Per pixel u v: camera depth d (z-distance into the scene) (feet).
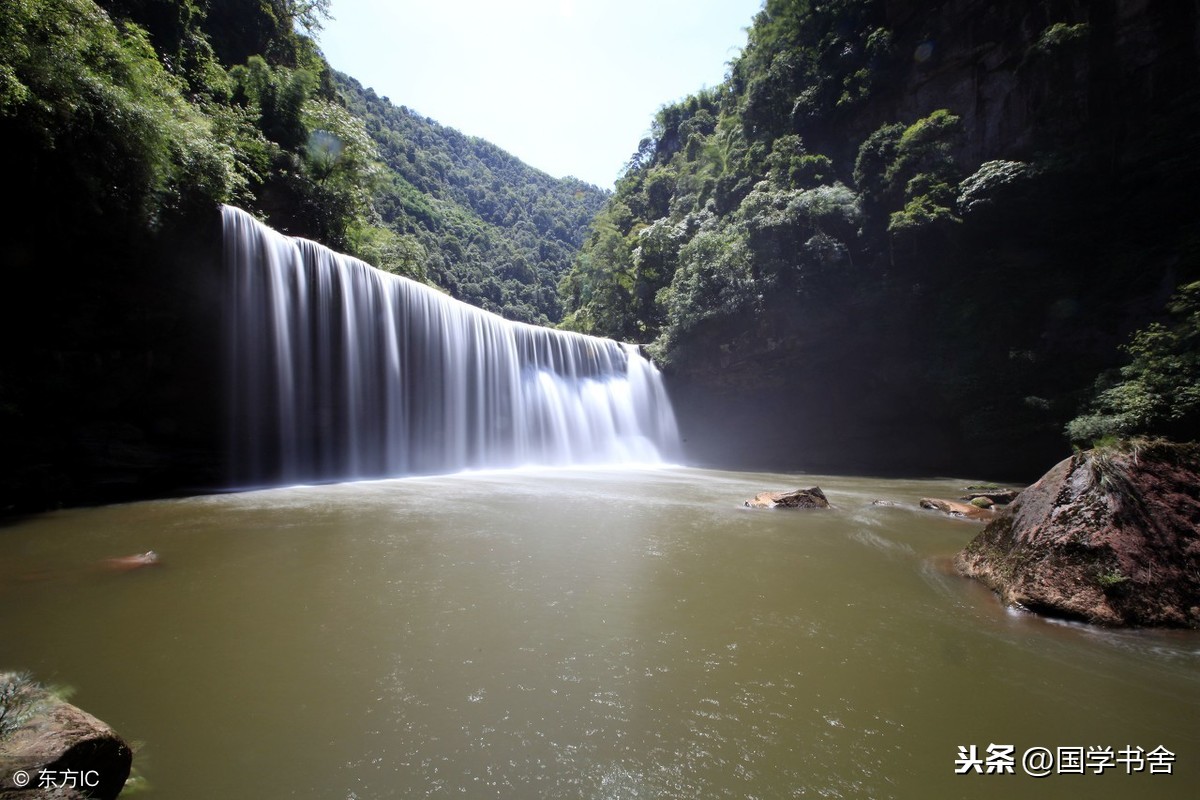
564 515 38.04
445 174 563.48
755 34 186.50
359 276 65.26
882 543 31.04
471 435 78.95
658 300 142.82
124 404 48.75
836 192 108.47
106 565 23.79
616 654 15.60
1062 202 93.25
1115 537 19.15
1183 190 83.41
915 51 126.93
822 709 12.77
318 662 14.76
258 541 28.50
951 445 91.97
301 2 126.21
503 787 9.76
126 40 55.21
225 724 11.70
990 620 18.72
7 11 37.42
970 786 10.07
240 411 54.54
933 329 97.45
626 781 10.00
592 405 100.01
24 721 8.96
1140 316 76.69
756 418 116.26
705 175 186.70
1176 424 58.03
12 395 41.01
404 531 31.55
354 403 64.18
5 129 37.45
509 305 382.63
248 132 78.95
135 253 47.03
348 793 9.53
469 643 16.16
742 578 23.44
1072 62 102.53
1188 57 92.22
